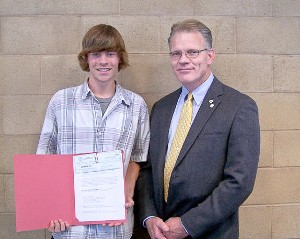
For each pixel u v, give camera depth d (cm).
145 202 156
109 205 148
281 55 199
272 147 200
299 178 201
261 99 199
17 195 145
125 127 154
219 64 196
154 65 193
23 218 145
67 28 188
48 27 188
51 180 147
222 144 137
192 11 193
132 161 165
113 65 152
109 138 150
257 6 196
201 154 138
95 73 151
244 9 196
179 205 144
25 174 145
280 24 198
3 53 187
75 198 148
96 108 151
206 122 139
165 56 193
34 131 191
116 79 193
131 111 157
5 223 191
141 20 191
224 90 145
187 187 139
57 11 187
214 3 194
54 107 153
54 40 188
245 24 196
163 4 192
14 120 190
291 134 201
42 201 147
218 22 195
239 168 132
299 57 200
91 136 149
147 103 195
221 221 134
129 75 193
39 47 188
